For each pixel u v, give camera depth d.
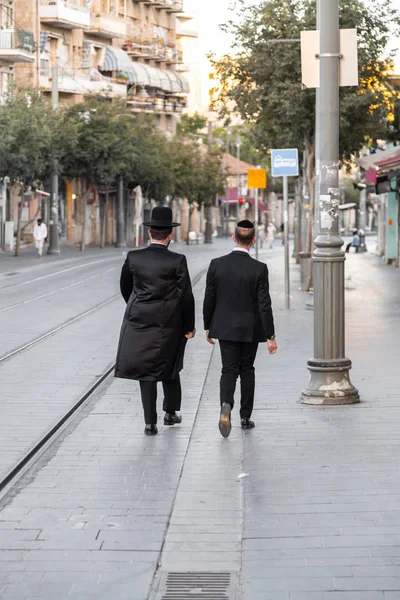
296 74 37.97
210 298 12.80
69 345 22.36
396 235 62.44
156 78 116.88
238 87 38.84
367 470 10.70
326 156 14.76
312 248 35.75
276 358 19.56
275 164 30.36
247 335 12.64
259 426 13.16
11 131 61.34
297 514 9.22
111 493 10.14
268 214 175.62
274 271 53.91
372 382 16.30
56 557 8.24
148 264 12.68
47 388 16.47
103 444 12.38
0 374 18.03
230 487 10.28
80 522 9.18
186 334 12.94
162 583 7.70
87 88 94.19
